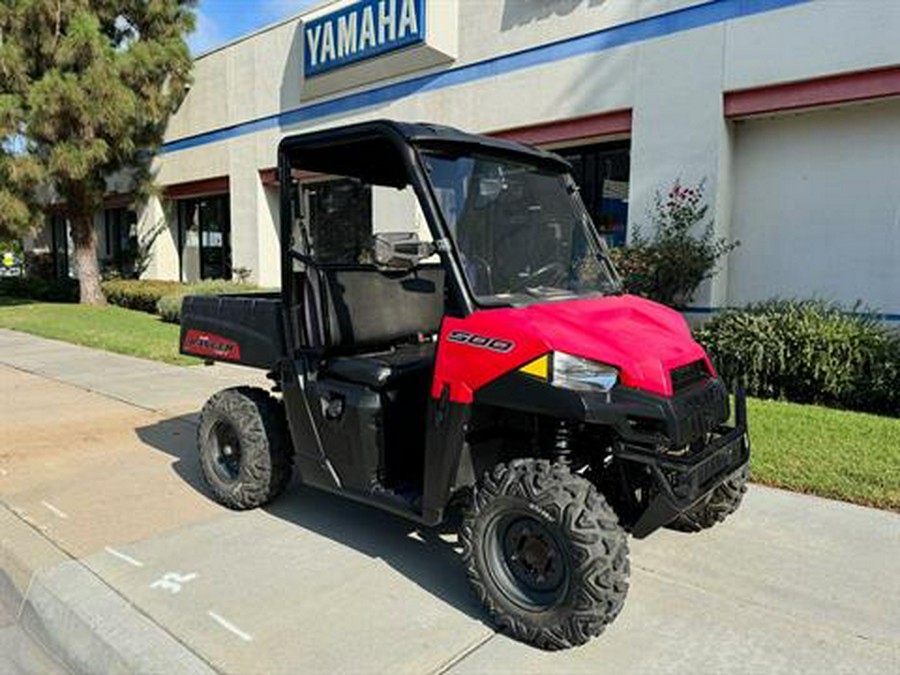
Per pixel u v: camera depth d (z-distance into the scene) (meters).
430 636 2.87
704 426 2.90
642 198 9.35
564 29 10.01
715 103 8.59
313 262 3.73
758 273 8.86
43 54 14.54
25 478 4.82
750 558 3.56
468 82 11.33
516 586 2.88
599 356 2.77
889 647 2.80
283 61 14.88
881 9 7.30
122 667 2.73
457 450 3.01
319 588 3.26
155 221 19.69
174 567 3.47
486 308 3.02
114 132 14.45
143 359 9.88
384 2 11.83
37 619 3.17
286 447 4.14
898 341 6.59
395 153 3.71
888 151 7.75
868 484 4.47
